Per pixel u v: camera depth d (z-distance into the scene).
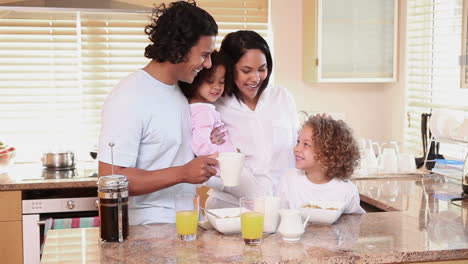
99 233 1.99
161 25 2.10
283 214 1.94
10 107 3.96
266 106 2.69
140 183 2.06
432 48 3.81
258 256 1.78
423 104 3.83
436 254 1.84
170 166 2.27
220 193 2.69
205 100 2.50
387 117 4.26
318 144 2.38
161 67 2.18
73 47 3.97
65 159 3.69
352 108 4.28
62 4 3.21
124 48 4.00
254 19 4.08
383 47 3.89
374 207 2.81
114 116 2.10
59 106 4.01
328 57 3.84
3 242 3.34
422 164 3.48
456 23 3.55
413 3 3.92
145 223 2.26
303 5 4.08
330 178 2.44
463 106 3.47
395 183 3.07
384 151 3.31
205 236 1.99
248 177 2.65
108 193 1.91
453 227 2.13
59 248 1.86
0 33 3.86
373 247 1.87
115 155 2.08
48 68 3.97
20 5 3.14
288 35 4.12
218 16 4.05
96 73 4.02
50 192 3.54
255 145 2.66
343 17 3.82
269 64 2.58
